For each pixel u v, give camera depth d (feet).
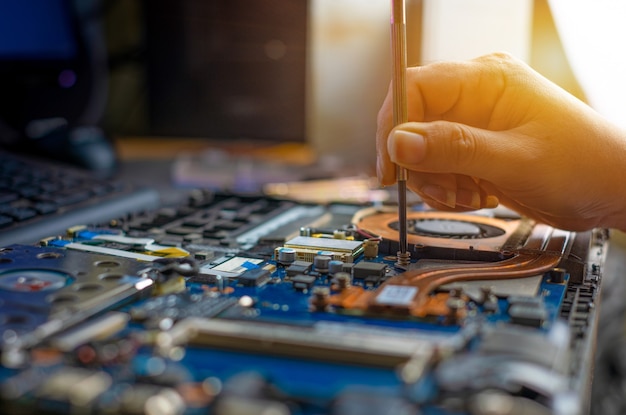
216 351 1.55
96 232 2.59
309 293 1.98
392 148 2.12
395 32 2.18
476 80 2.47
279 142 4.99
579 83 4.26
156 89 5.16
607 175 2.38
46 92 4.77
